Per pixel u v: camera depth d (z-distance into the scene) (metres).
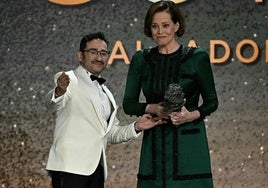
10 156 13.88
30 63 13.86
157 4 8.84
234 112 14.04
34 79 13.86
